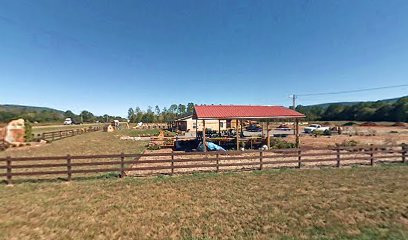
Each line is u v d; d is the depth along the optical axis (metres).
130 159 15.44
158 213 6.56
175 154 10.88
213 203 7.27
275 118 18.62
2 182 9.64
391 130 39.97
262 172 11.19
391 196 7.64
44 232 5.53
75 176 10.70
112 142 25.56
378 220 6.05
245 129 43.94
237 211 6.67
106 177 10.46
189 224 5.92
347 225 5.81
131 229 5.67
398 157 13.93
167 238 5.29
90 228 5.72
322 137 30.09
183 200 7.54
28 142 23.53
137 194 8.13
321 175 10.51
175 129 46.31
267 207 6.93
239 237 5.31
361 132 35.50
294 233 5.48
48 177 10.55
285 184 9.17
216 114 18.20
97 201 7.48
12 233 5.48
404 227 5.67
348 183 9.20
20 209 6.84
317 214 6.43
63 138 30.16
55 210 6.77
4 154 17.53
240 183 9.37
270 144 20.30
